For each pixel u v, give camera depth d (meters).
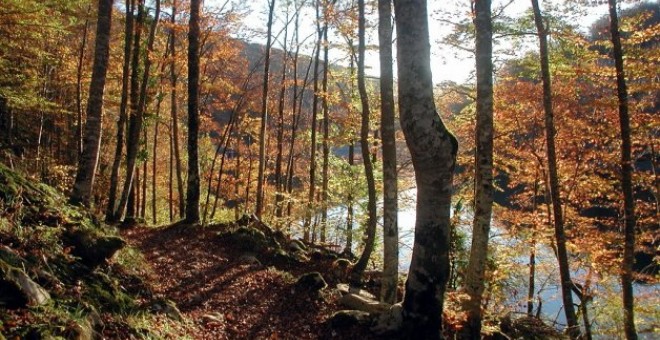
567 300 11.66
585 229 15.85
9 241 5.37
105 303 5.65
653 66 11.31
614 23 11.19
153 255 10.83
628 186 11.41
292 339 7.61
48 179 16.31
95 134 9.67
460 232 14.35
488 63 8.03
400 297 11.20
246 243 13.22
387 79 9.88
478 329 7.71
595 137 14.73
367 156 12.84
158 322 6.19
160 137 31.08
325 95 17.23
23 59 12.64
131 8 15.48
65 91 22.78
